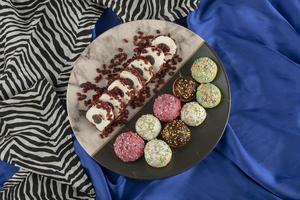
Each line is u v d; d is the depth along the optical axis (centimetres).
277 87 74
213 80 71
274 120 72
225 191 70
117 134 70
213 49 75
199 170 71
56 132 72
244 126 73
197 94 70
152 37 75
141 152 68
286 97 74
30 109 73
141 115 71
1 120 72
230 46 77
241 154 71
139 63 71
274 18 78
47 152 71
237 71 76
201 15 79
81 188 70
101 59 74
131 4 77
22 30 78
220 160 72
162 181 71
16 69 75
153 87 73
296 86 74
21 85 75
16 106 73
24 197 70
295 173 70
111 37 75
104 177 72
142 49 74
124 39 75
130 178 70
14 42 77
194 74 71
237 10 78
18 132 72
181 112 70
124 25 75
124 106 70
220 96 69
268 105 73
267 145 71
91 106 70
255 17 78
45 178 71
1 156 71
